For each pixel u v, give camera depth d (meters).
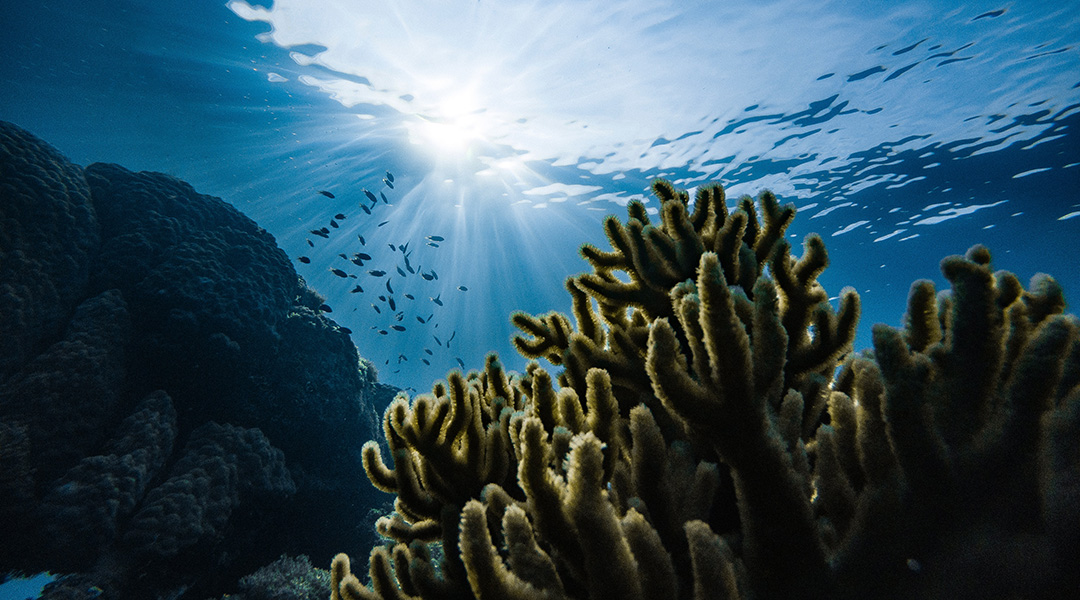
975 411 0.77
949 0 11.02
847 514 0.97
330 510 10.88
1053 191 17.05
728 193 20.09
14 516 6.58
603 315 2.12
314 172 24.25
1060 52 11.86
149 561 7.02
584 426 1.31
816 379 1.73
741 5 12.07
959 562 0.72
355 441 11.71
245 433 9.14
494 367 1.92
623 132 17.08
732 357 0.85
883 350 0.83
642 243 1.85
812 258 1.66
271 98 18.95
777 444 0.87
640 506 1.12
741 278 1.75
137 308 8.82
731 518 1.28
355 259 11.64
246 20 15.06
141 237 9.47
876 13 11.70
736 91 14.61
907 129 14.92
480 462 1.55
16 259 7.67
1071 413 0.71
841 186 18.12
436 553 7.00
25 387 7.22
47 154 9.10
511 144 19.20
